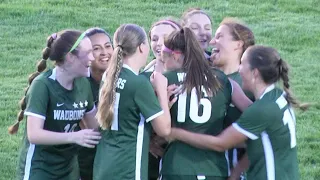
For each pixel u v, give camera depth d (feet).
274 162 34.01
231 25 37.27
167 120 34.86
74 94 36.50
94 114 37.73
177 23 40.52
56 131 36.58
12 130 38.63
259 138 34.12
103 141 35.47
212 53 38.34
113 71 34.86
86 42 35.83
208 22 41.73
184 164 35.42
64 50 35.58
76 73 35.91
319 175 52.90
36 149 36.73
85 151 38.75
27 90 36.96
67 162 37.27
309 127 62.03
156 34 39.47
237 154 36.58
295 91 71.51
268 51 34.24
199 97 35.04
